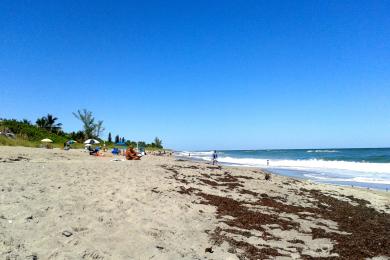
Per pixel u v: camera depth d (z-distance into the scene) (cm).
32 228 775
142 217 1045
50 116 9044
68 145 5294
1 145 3953
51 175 1511
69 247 716
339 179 3294
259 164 5494
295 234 1160
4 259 594
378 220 1545
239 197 1692
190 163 3934
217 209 1349
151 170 2297
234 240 992
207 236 995
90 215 956
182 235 958
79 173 1698
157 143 13312
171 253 802
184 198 1439
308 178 3381
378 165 4934
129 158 3619
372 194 2291
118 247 775
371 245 1113
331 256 964
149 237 880
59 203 1013
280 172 4047
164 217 1096
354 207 1825
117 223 940
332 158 7569
